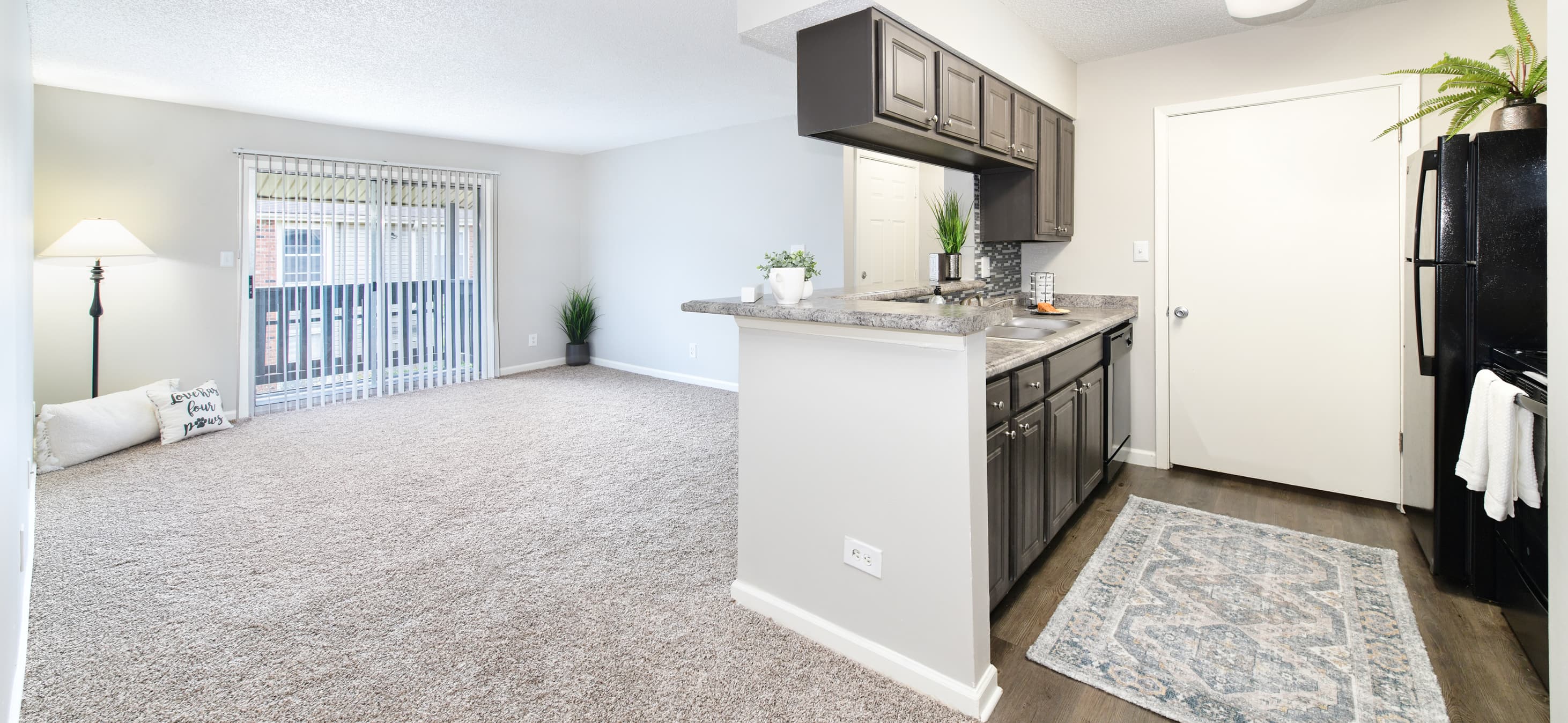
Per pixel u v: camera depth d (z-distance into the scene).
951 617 1.72
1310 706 1.69
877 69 2.23
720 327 5.84
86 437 3.73
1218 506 3.03
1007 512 2.10
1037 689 1.80
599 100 4.55
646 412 5.00
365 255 5.41
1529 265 2.07
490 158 6.19
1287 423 3.24
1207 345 3.40
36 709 1.68
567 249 6.89
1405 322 2.72
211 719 1.66
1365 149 2.95
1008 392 2.09
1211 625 2.05
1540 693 1.71
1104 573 2.40
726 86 4.22
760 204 5.41
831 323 1.82
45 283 4.11
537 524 2.88
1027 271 4.00
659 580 2.38
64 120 4.10
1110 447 3.24
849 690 1.79
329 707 1.71
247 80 3.96
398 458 3.84
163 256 4.50
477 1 2.86
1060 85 3.45
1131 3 2.86
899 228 5.34
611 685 1.80
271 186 4.91
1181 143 3.38
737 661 1.91
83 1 2.81
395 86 4.12
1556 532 1.03
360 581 2.37
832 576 1.96
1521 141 2.06
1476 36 2.71
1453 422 2.22
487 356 6.25
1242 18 2.59
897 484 1.78
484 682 1.81
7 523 1.47
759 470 2.12
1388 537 2.67
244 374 4.82
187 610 2.17
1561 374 1.01
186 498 3.19
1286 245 3.16
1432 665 1.84
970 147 2.77
